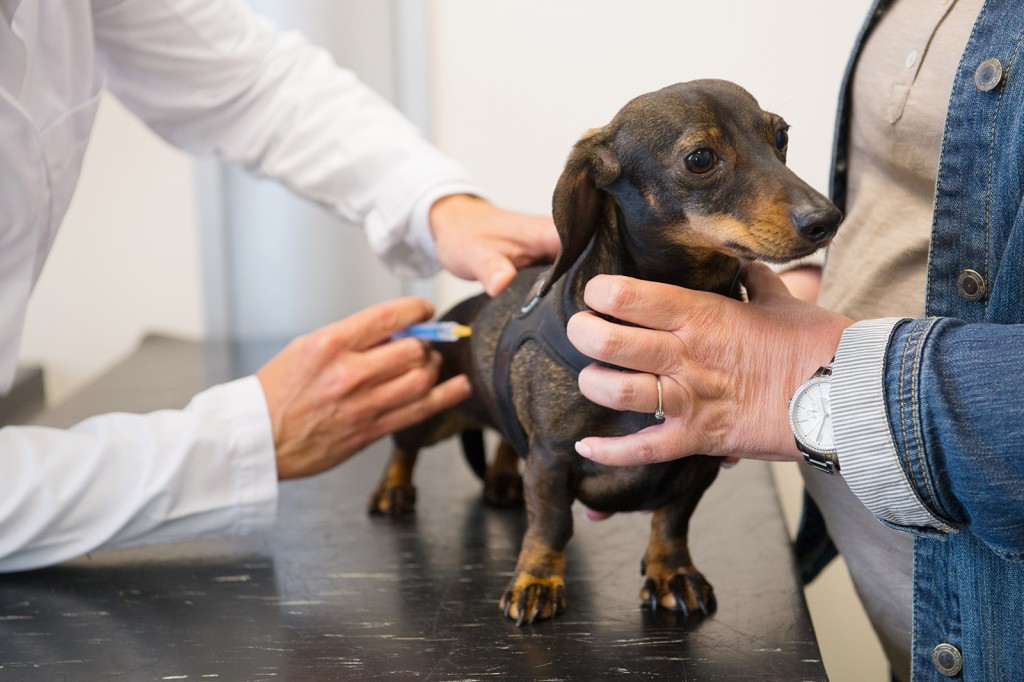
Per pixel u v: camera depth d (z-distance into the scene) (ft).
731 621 5.08
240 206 11.05
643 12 10.31
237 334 11.43
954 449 3.75
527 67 10.61
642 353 4.34
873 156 5.35
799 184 4.50
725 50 10.30
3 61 5.33
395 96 10.72
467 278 6.93
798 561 6.64
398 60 10.60
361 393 6.09
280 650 4.85
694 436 4.52
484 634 4.99
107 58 7.20
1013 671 4.45
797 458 4.51
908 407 3.88
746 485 7.11
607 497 5.27
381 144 7.47
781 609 5.21
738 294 5.16
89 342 11.73
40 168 5.65
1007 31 4.32
